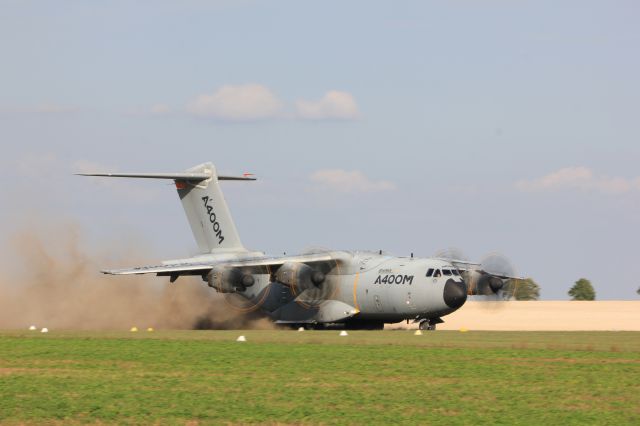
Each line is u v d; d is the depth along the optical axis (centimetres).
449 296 12862
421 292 13025
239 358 8400
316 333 12019
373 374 7288
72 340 10462
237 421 5462
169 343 10006
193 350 9162
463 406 5897
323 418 5531
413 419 5506
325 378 7075
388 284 13400
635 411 5747
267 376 7200
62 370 7612
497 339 10431
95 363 8088
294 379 7025
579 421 5447
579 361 8106
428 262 13288
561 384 6750
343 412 5709
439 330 13125
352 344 9788
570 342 9931
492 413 5678
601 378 7044
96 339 10600
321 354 8712
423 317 13300
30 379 7062
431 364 7894
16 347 9544
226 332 12294
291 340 10375
